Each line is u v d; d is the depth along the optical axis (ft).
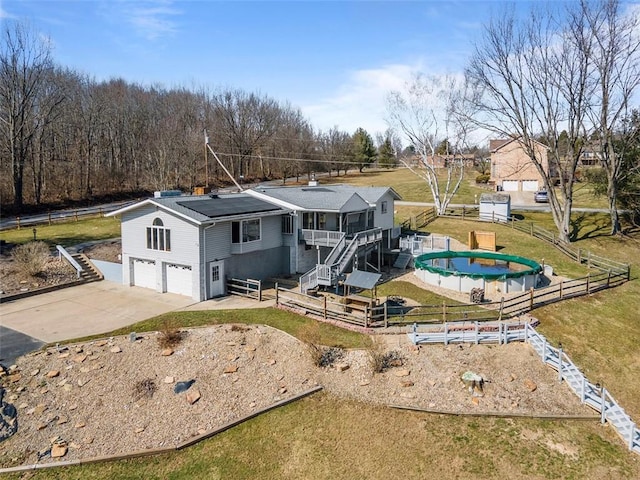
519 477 40.37
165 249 78.74
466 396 50.14
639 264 106.01
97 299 75.72
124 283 85.56
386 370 53.98
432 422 46.47
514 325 63.36
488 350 58.29
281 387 51.08
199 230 73.82
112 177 203.51
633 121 117.39
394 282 88.63
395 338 60.49
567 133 122.52
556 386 52.49
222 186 235.20
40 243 90.63
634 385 57.52
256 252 86.48
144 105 250.78
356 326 63.57
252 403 48.70
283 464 41.50
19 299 75.00
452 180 241.35
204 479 39.73
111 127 222.28
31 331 61.31
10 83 154.20
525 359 56.85
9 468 39.65
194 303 73.56
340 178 283.79
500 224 135.54
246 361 55.16
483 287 80.94
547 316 70.74
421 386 51.52
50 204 161.58
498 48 167.02
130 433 44.24
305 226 94.27
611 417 46.88
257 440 44.09
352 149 329.31
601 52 110.22
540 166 122.11
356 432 45.14
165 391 49.65
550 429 46.19
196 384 50.88
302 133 320.70
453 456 42.47
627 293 85.20
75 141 197.36
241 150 259.60
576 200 172.86
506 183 202.80
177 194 88.38
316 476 40.29
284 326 62.95
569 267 99.81
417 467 41.27
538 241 118.52
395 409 48.11
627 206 135.13
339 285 83.46
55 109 179.63
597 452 43.45
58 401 47.65
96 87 239.71
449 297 78.74
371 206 101.91
